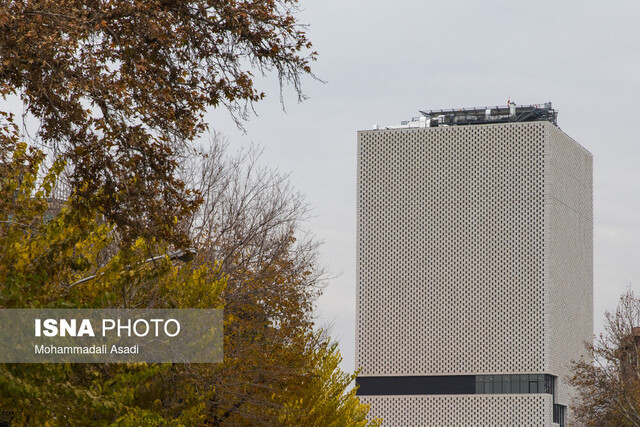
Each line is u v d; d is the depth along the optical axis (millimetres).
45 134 28250
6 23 25500
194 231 57531
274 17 28406
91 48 27438
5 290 26062
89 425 27969
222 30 28406
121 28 27672
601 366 90625
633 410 85938
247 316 57531
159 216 29109
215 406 50625
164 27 27703
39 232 29438
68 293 29938
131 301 36125
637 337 90688
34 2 26406
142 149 28625
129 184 28641
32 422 27609
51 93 26906
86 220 30188
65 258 29906
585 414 90688
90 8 27391
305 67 28906
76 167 28547
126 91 27484
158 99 28203
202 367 41000
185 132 28766
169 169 29250
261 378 55219
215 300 41188
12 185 27969
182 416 40281
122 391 30219
